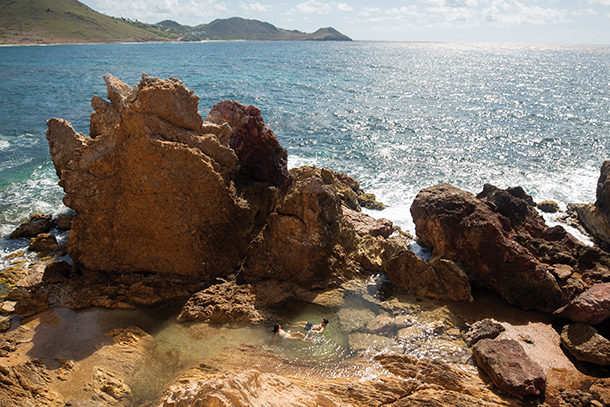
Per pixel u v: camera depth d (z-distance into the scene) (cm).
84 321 1196
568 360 1040
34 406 883
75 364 1018
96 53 16200
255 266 1402
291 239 1399
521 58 17900
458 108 4866
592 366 1013
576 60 16625
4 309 1239
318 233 1391
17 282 1374
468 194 1627
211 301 1265
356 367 1022
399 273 1379
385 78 8119
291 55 16788
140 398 924
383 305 1284
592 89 6700
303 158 2920
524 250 1343
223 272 1472
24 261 1574
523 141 3384
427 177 2586
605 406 880
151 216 1374
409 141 3384
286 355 1067
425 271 1344
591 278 1391
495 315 1256
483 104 5156
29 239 1753
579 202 2189
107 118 1511
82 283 1384
